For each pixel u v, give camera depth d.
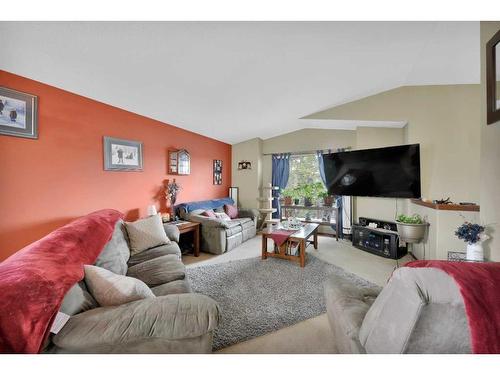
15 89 1.85
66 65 1.84
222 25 1.57
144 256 2.20
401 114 3.30
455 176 3.07
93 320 0.91
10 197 1.84
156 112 3.10
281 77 2.52
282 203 4.95
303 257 2.92
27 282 0.82
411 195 3.12
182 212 3.69
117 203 2.79
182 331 0.93
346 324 1.04
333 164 4.07
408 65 2.55
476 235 1.73
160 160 3.49
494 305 0.64
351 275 2.68
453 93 3.08
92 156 2.48
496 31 1.57
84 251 1.40
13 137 1.85
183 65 2.03
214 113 3.40
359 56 2.26
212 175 4.84
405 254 3.46
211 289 2.30
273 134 5.14
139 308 0.98
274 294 2.21
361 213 4.05
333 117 3.71
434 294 0.66
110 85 2.24
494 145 1.60
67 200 2.24
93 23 1.41
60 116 2.18
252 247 3.84
